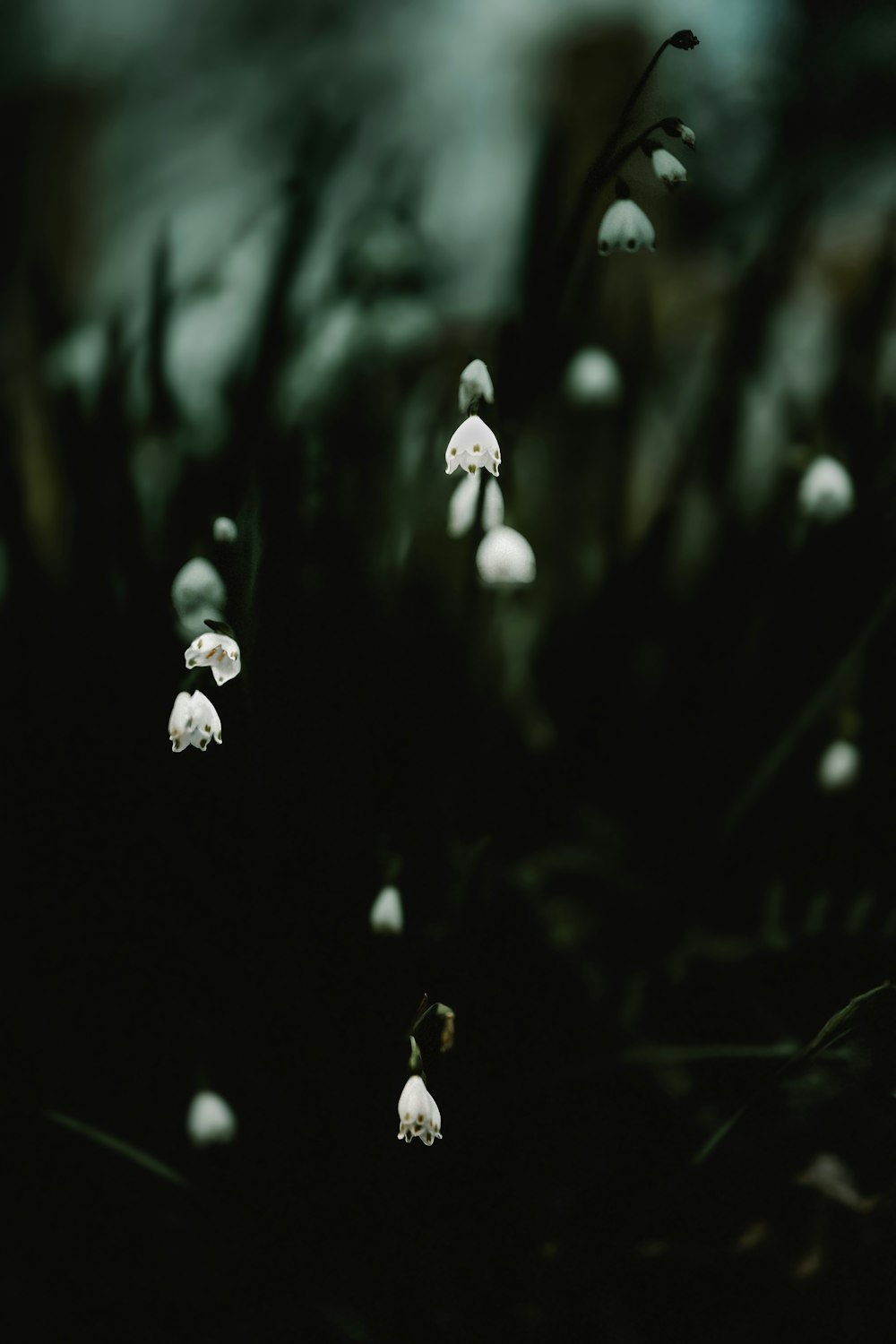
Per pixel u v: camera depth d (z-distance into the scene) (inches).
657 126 42.1
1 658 47.3
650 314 51.4
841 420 48.8
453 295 60.4
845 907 47.2
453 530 45.4
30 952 45.6
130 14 105.4
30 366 51.4
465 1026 45.2
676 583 51.6
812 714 45.9
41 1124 44.1
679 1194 43.4
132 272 77.5
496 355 44.4
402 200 52.4
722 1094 44.7
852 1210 43.1
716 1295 42.9
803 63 64.3
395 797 47.0
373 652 47.4
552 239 46.6
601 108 79.7
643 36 86.7
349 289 50.8
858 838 48.5
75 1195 43.8
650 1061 43.8
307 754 45.1
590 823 48.7
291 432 47.6
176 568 46.9
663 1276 43.1
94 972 45.4
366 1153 43.3
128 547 46.8
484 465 42.1
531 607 50.9
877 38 63.2
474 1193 43.9
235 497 46.4
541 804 48.9
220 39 103.0
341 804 46.2
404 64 96.2
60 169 91.4
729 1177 43.5
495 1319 42.7
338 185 51.8
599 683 49.6
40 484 50.6
